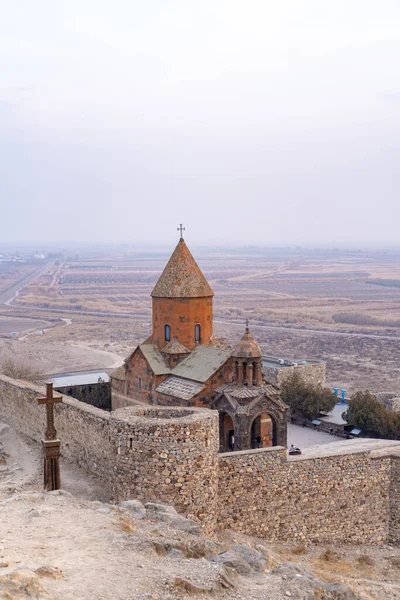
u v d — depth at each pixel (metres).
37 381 78.00
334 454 37.03
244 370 48.66
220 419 48.94
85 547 19.33
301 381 70.69
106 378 79.00
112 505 23.97
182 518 23.53
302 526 35.91
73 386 64.56
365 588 25.80
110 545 19.61
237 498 34.00
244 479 34.19
